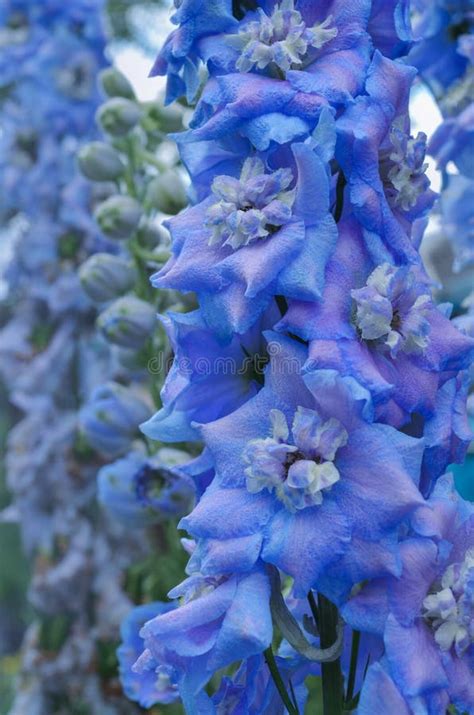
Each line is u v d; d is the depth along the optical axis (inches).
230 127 18.6
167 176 27.6
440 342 18.8
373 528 17.9
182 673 18.5
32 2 39.4
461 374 19.3
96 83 39.6
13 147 40.1
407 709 17.9
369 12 19.1
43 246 39.0
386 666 18.1
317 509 18.0
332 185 19.0
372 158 18.5
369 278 18.4
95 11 39.5
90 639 35.4
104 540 36.4
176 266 18.7
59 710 35.7
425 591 18.3
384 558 17.8
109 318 27.1
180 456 26.7
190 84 19.7
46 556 37.0
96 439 28.6
